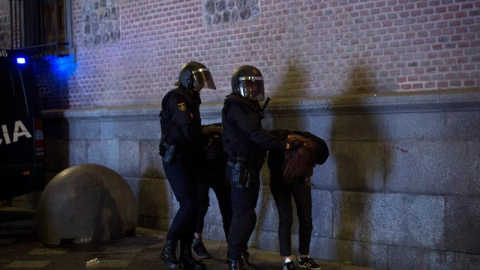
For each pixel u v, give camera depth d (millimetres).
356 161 6062
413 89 5977
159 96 8211
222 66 7484
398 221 5809
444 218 5543
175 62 7992
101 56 8922
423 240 5664
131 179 8219
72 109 9125
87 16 9086
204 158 6004
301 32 6746
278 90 6961
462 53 5684
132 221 7434
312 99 6262
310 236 5836
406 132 5742
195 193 5875
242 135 5281
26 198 9914
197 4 7703
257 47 7129
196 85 5746
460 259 5465
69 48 9352
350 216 6113
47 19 9812
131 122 8180
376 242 5949
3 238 7496
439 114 5543
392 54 6098
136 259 6344
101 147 8617
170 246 5852
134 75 8500
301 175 5316
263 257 6418
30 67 8164
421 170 5660
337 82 6480
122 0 8578
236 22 7320
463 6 5668
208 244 7051
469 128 5402
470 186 5406
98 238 7066
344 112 6098
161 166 7852
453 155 5484
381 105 5781
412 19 5965
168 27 8047
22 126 7953
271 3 6988
